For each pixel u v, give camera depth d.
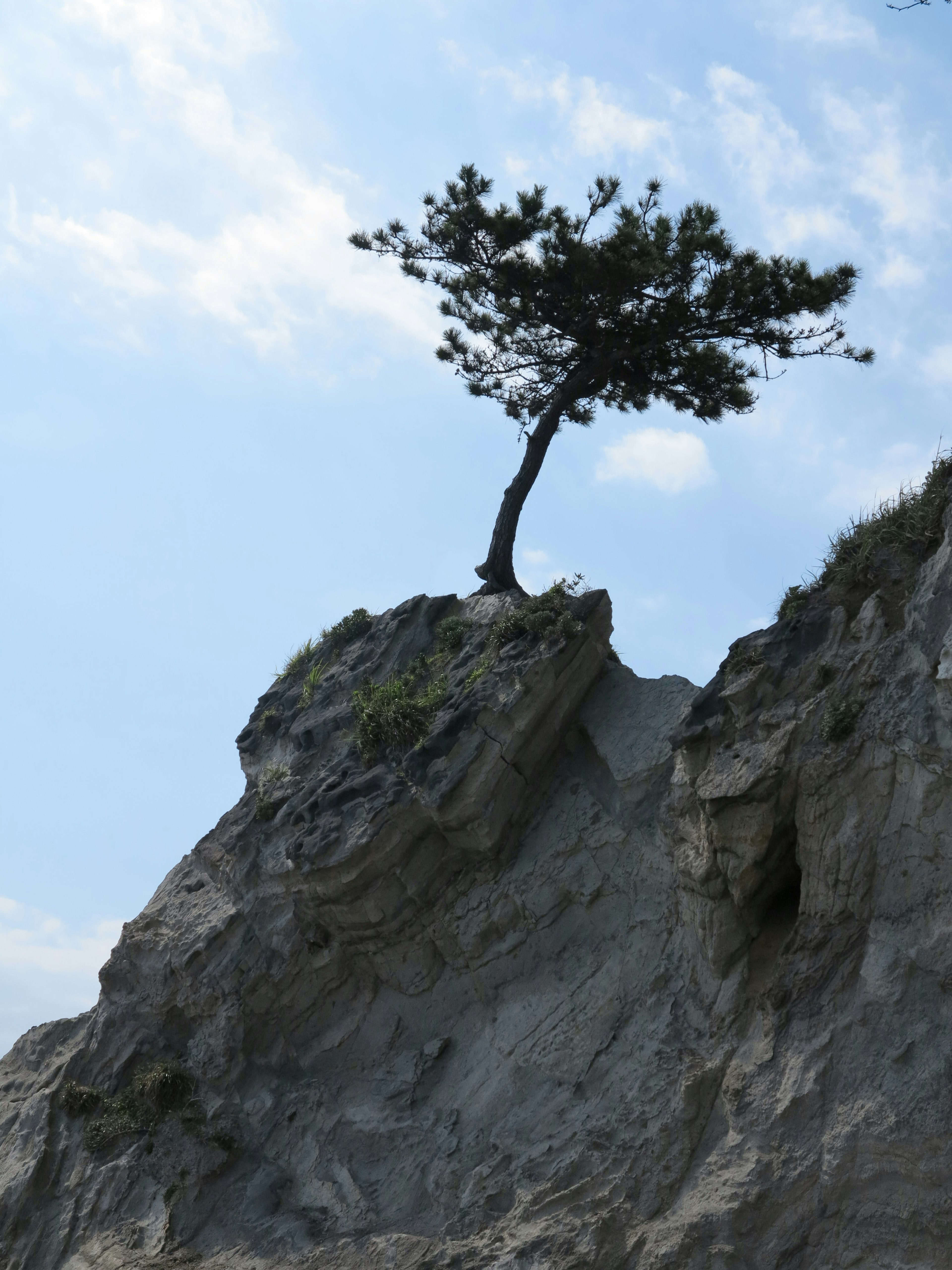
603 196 23.80
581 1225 15.51
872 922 15.30
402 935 20.67
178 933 22.95
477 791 19.83
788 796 16.47
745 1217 14.40
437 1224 17.08
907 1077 14.01
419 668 23.09
